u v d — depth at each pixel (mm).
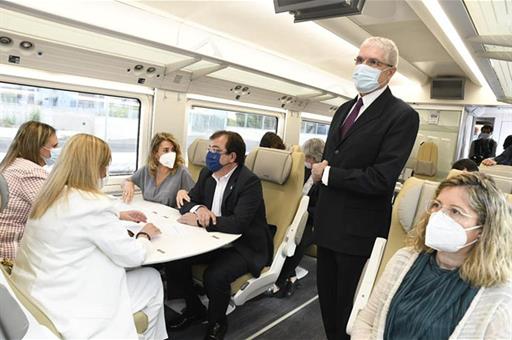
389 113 1768
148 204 2949
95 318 1486
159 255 1766
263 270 2553
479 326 1091
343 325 1907
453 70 5781
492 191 1187
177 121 4008
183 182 3139
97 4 2928
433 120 6672
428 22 3070
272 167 2779
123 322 1573
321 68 5676
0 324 1096
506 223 1152
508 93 5969
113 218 1563
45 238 1488
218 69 3611
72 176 1536
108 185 3604
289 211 2705
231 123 4980
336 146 1940
